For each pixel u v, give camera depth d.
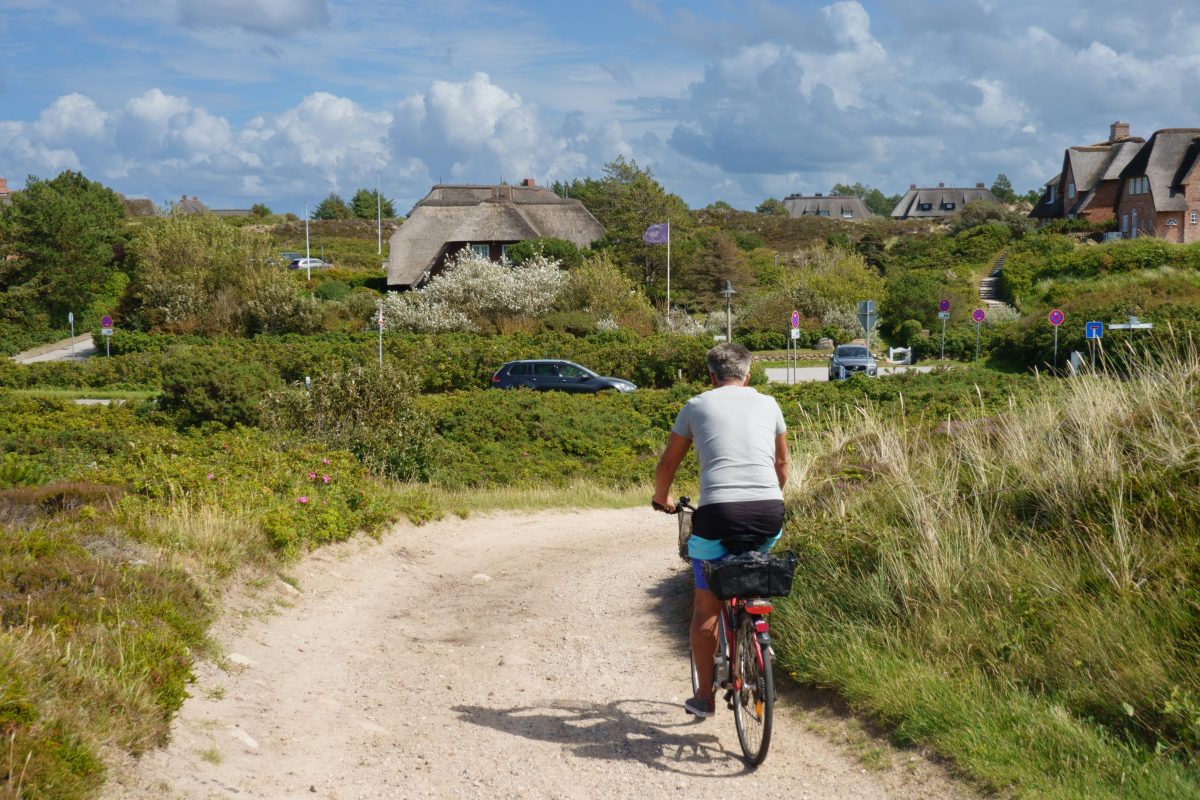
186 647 5.51
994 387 26.53
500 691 5.80
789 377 42.19
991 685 4.79
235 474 11.14
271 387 26.59
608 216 79.88
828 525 6.87
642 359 40.50
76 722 3.94
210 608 6.63
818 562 6.47
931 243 79.69
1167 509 5.54
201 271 56.06
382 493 13.10
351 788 4.27
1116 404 7.07
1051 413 7.41
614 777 4.41
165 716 4.44
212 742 4.54
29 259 63.47
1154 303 43.31
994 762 4.09
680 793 4.22
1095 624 4.82
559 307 52.00
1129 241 59.97
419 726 5.16
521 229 68.62
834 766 4.44
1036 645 4.96
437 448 18.78
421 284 69.62
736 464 4.59
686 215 85.69
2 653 4.24
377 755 4.70
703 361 39.97
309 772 4.43
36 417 27.27
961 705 4.54
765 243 97.69
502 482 18.59
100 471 11.19
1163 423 6.44
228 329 54.06
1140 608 4.82
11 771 3.38
